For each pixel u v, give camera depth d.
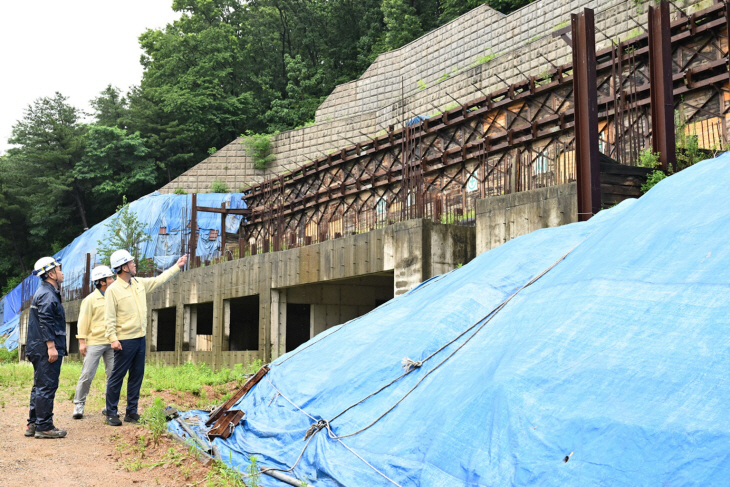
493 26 36.84
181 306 29.98
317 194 36.91
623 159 18.08
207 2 73.12
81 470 7.71
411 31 56.06
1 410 11.07
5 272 67.44
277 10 71.94
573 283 7.03
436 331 8.45
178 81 67.44
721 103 19.30
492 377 6.26
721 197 6.59
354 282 24.86
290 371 10.58
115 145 61.28
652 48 15.73
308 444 7.83
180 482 7.33
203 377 17.27
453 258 17.83
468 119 28.00
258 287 24.81
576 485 4.68
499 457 5.40
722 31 19.48
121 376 10.11
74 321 40.56
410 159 27.14
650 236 6.81
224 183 51.28
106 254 43.75
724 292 5.36
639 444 4.61
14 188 65.56
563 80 23.77
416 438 6.54
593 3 30.41
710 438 4.32
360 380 8.55
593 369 5.53
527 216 15.32
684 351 5.11
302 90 65.75
